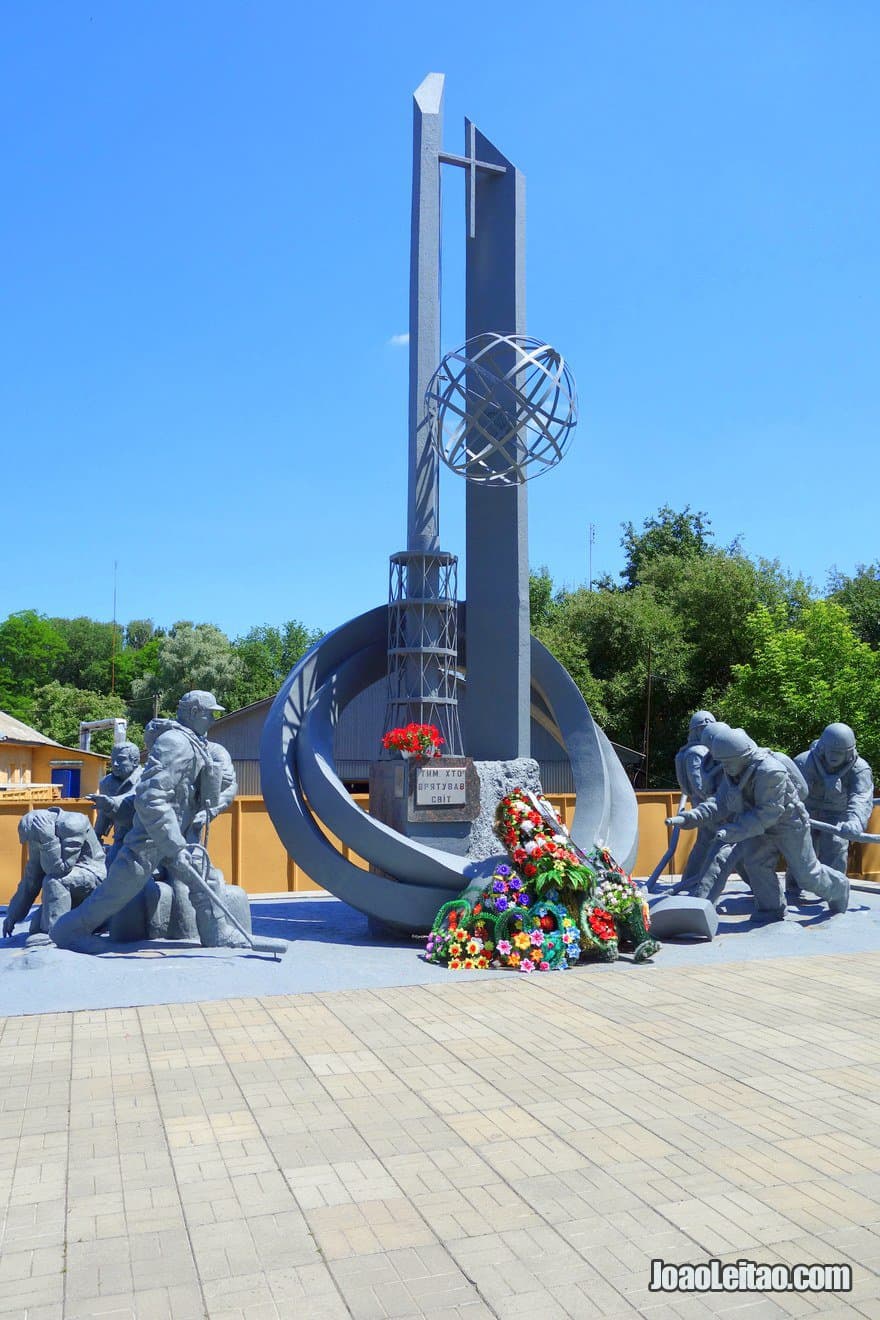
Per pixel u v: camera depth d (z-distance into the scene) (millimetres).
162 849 9961
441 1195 4680
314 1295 3838
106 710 58500
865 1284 3922
